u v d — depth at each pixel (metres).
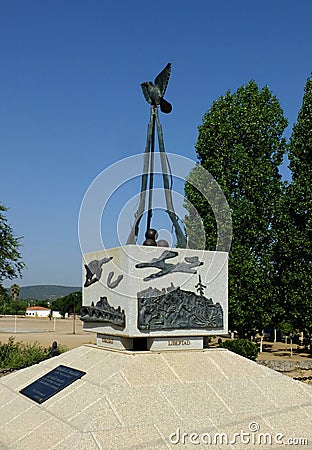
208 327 7.97
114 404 6.08
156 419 6.01
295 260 19.34
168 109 8.93
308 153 19.47
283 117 20.23
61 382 7.06
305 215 19.17
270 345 28.30
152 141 8.92
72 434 5.64
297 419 6.68
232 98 20.20
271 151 20.05
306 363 17.20
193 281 7.96
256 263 19.00
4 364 15.14
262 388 7.14
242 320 19.08
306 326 19.30
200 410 6.34
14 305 87.25
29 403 6.85
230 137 19.12
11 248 19.17
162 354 7.35
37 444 5.67
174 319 7.72
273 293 19.67
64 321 64.06
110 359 7.28
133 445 5.58
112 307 7.93
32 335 35.72
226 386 6.97
